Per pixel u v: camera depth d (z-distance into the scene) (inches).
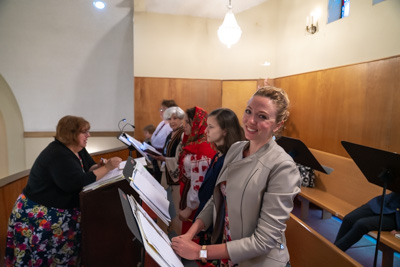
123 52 165.9
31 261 61.8
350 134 133.7
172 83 205.5
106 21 161.9
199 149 65.1
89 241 57.9
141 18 204.1
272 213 31.1
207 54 214.7
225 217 40.9
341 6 146.6
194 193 63.4
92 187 58.1
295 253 52.2
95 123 167.2
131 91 169.5
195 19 211.9
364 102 125.3
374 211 84.9
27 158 160.6
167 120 105.5
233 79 213.5
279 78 199.5
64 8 155.6
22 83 154.5
